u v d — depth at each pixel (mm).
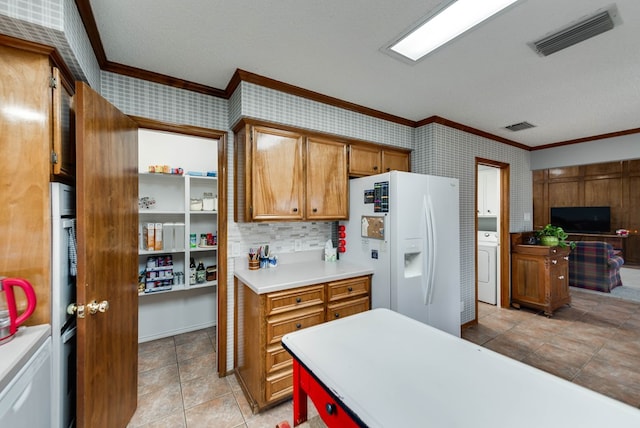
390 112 2799
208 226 3295
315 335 1205
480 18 1481
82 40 1406
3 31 1122
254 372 1938
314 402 980
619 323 3336
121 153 1671
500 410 746
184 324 3170
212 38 1644
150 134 3076
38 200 1220
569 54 1808
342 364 973
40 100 1222
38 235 1220
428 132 2969
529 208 4289
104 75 1880
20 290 1205
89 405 1323
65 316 1329
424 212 2381
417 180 2348
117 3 1350
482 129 3342
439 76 2100
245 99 2051
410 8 1414
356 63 1922
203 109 2246
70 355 1391
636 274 5887
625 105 2623
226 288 2340
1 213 1177
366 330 1255
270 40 1667
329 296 2148
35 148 1217
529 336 3010
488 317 3562
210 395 2074
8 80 1185
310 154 2426
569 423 700
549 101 2541
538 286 3643
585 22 1503
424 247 2373
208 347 2816
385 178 2320
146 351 2730
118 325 1633
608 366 2414
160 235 2840
